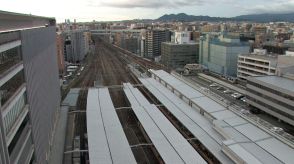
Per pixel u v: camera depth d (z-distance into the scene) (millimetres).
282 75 109375
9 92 39750
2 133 34281
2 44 37000
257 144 66250
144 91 137500
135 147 77250
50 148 71250
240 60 162625
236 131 73438
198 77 175875
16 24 45781
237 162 61406
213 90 139500
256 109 106875
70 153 71438
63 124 91562
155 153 73500
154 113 93188
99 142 70812
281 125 93688
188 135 84438
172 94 117375
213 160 69375
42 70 62750
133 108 98688
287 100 90938
